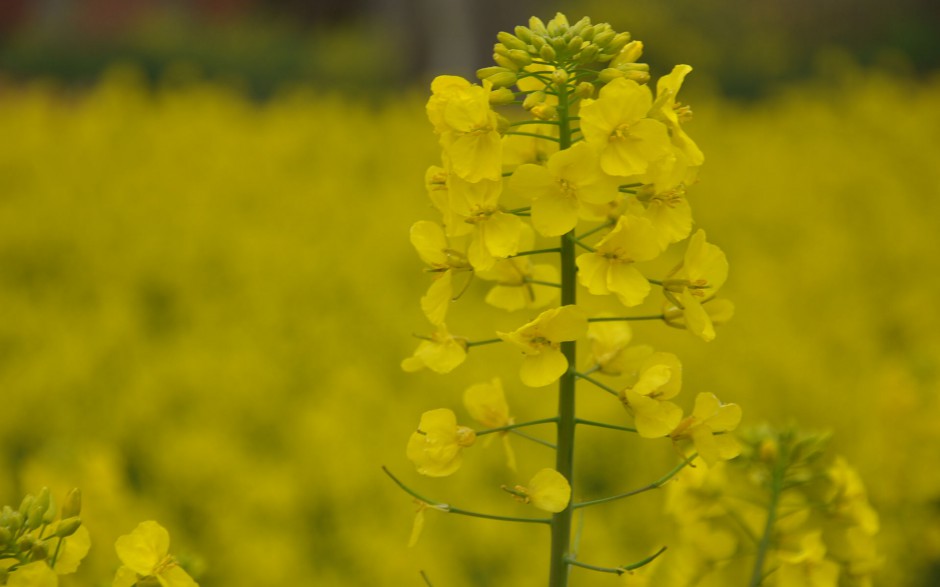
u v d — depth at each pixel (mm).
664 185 1941
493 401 2164
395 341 8906
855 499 2652
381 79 24844
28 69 23672
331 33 33375
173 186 12844
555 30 2074
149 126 14875
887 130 14203
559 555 2020
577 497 6461
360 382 7688
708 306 2076
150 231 11648
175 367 8023
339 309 9953
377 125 16156
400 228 11156
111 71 23312
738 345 7922
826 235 10766
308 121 15234
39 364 7934
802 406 7160
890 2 25938
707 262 2016
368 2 34406
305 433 6879
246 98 22953
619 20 24344
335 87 23906
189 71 23234
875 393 6723
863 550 2584
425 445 2049
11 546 1916
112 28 30312
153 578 1981
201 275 10805
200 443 6531
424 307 2082
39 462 4168
